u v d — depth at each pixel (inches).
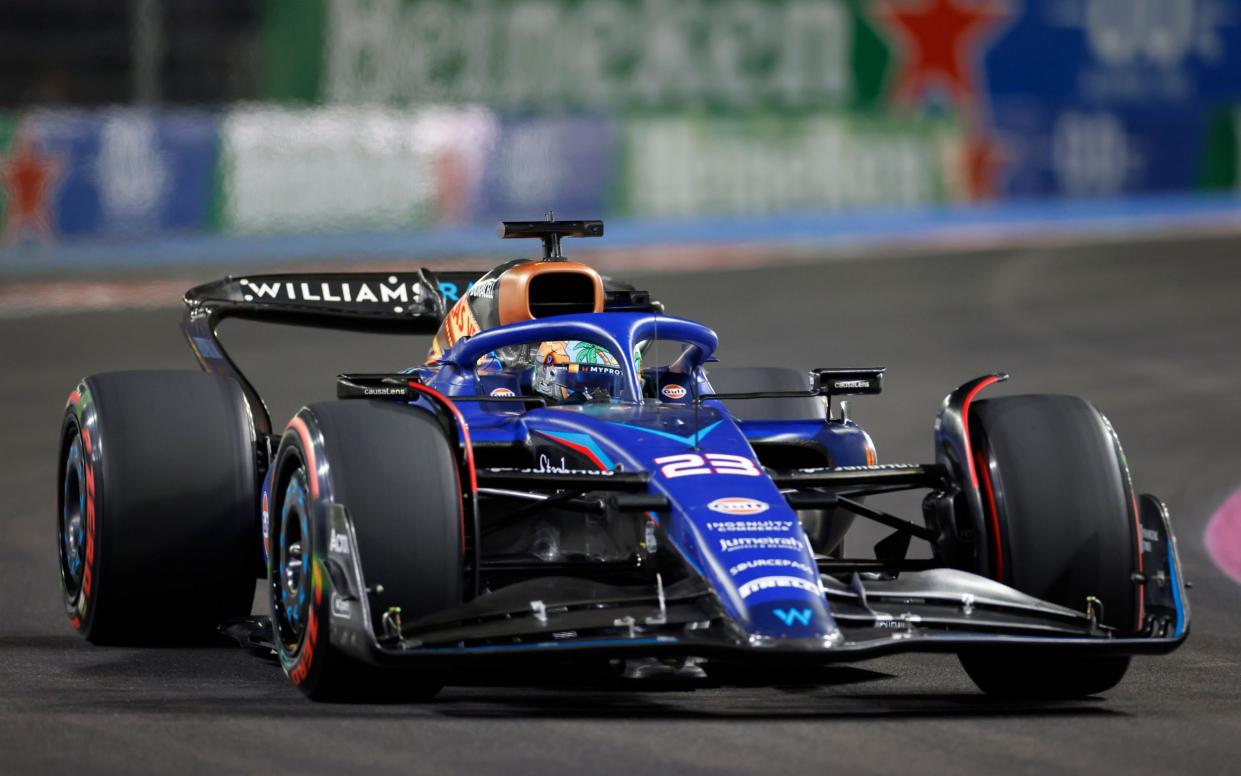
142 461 1025.5
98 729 789.2
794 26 4756.4
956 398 922.7
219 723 800.3
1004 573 884.0
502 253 3853.3
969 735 776.3
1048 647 796.6
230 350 2620.6
